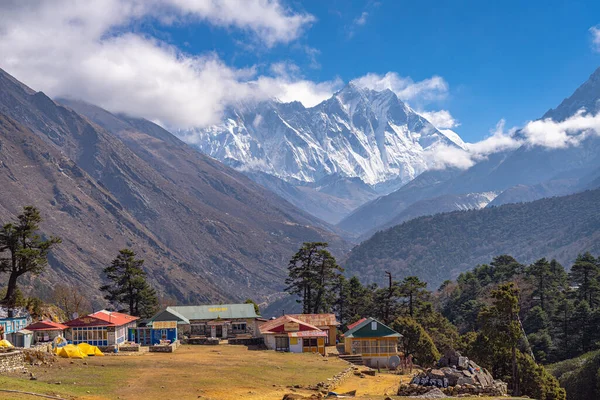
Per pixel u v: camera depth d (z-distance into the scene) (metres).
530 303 151.50
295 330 80.00
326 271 118.06
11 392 36.84
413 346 87.25
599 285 143.88
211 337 89.56
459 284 188.12
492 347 77.75
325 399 44.62
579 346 120.88
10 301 85.50
